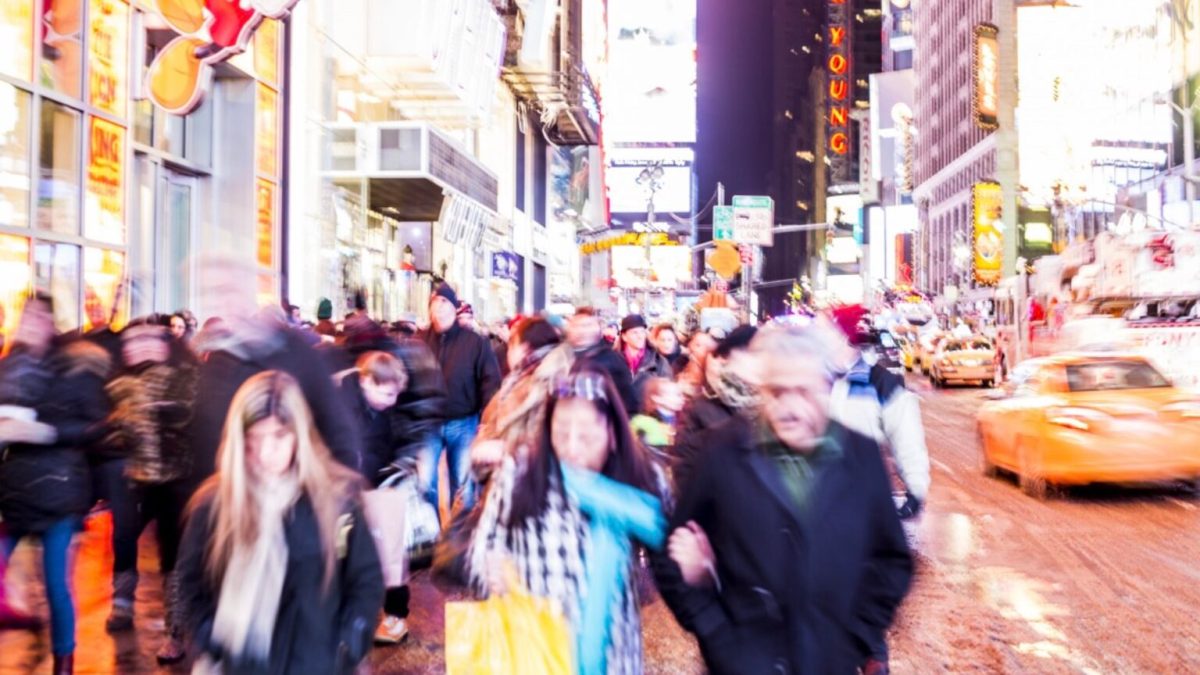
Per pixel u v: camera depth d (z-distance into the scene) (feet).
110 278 53.16
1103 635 25.50
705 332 29.22
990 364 129.08
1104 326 83.10
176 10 51.70
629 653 13.51
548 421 13.56
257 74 71.56
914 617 26.99
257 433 12.49
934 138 489.26
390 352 25.59
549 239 184.14
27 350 21.99
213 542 12.54
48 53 48.93
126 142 55.11
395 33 94.43
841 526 11.94
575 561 13.15
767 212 169.17
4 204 45.52
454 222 105.40
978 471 53.98
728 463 12.19
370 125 88.43
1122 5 319.68
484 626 13.15
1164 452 43.16
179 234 67.67
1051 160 373.20
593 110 176.24
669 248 246.88
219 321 18.98
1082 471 43.55
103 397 22.70
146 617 26.66
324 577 12.60
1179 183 264.52
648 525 13.21
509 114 148.25
